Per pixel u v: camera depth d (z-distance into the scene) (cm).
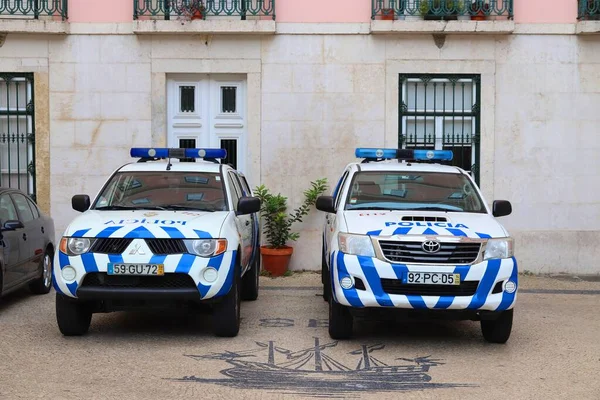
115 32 1286
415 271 714
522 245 1312
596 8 1294
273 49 1300
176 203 853
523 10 1302
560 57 1305
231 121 1321
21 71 1284
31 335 796
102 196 864
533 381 645
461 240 726
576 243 1312
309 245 1307
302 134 1305
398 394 601
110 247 738
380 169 898
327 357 718
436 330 855
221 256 751
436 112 1314
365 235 736
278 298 1059
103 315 909
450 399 589
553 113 1311
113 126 1293
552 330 867
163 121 1298
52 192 1290
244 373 657
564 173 1314
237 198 922
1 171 1298
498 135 1309
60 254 748
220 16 1312
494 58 1302
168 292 730
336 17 1299
